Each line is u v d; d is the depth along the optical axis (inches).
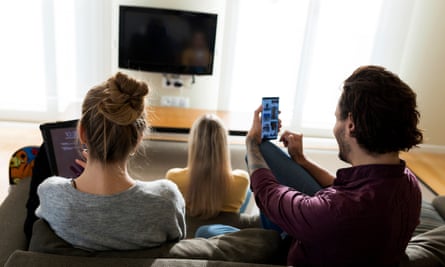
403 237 35.4
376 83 33.3
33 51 143.3
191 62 146.2
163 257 35.8
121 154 33.8
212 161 64.6
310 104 158.7
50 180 35.2
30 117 151.7
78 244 34.0
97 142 32.9
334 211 33.5
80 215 33.2
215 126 65.1
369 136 33.4
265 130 56.7
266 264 38.1
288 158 54.5
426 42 149.9
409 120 33.1
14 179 66.2
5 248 47.7
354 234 33.4
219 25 146.9
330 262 35.6
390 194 33.5
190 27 141.2
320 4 143.1
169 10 138.1
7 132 141.6
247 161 50.6
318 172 55.3
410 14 143.3
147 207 34.7
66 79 146.9
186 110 150.1
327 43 149.6
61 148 49.4
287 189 38.9
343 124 35.7
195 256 37.3
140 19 138.5
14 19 138.2
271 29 147.2
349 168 36.0
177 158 134.6
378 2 144.8
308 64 150.0
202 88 155.1
